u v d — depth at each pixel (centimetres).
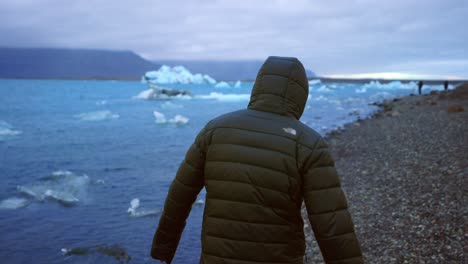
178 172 181
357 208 716
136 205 844
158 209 826
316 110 3638
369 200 755
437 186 760
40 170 1207
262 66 181
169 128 2403
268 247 154
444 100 3331
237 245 156
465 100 3080
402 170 957
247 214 156
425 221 587
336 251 152
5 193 944
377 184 866
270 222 155
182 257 590
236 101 5347
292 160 155
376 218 643
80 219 767
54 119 2864
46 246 632
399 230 574
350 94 7738
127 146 1708
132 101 5156
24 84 12138
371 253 514
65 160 1379
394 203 707
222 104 4725
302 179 157
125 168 1255
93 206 852
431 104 2984
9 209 818
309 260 533
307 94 179
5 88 8694
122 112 3538
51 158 1412
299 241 163
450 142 1249
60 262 575
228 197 159
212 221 162
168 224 184
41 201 877
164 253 189
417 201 691
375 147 1386
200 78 16912
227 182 160
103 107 4091
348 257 151
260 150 158
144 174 1173
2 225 724
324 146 161
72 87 10519
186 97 5775
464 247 479
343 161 1214
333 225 152
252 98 180
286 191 155
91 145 1725
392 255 496
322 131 2058
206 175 169
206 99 5750
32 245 634
